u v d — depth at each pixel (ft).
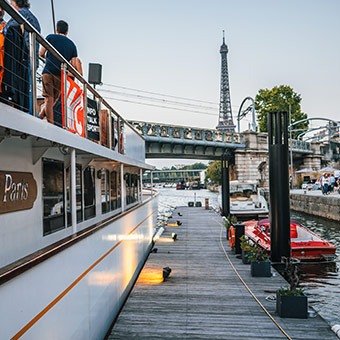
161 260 37.27
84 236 16.01
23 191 12.61
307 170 158.71
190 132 136.98
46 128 11.72
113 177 28.73
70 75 16.48
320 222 83.10
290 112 226.58
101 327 19.16
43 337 11.75
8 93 10.08
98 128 20.26
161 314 22.27
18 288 10.19
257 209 73.56
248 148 159.53
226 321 21.07
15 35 10.59
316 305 28.45
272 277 30.42
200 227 62.69
